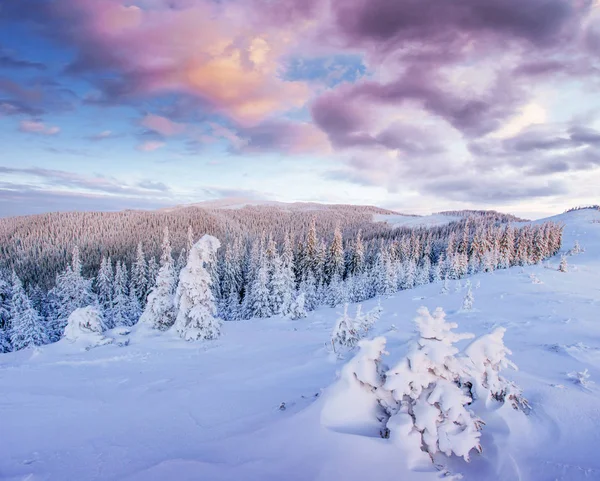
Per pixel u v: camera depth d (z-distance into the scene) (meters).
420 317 6.21
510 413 6.57
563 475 5.21
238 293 58.16
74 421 8.45
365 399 6.31
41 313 48.38
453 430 5.51
